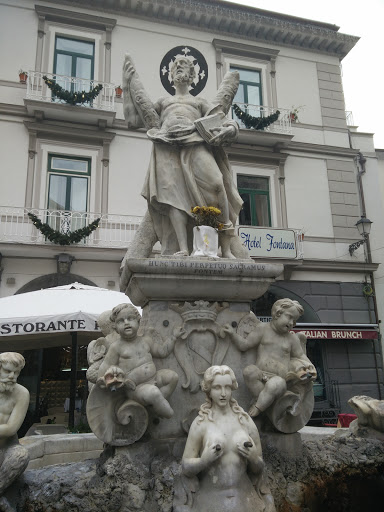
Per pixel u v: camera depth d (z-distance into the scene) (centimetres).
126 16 1516
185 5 1530
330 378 1343
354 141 1673
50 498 226
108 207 1346
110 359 269
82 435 380
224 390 227
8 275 1226
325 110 1667
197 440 221
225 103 385
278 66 1667
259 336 303
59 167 1345
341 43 1717
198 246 328
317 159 1599
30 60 1395
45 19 1435
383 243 1573
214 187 350
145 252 378
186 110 373
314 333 1305
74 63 1444
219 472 212
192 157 356
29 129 1316
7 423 239
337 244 1532
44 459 344
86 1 1478
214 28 1605
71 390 696
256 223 1501
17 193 1280
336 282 1480
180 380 293
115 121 1399
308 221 1531
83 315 676
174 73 398
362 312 1471
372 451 288
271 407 281
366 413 311
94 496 227
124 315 272
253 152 1516
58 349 1277
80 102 1327
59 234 1202
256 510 207
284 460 272
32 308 708
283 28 1645
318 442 303
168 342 294
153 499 230
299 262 1412
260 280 315
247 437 218
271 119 1500
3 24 1398
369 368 1379
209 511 205
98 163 1370
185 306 312
